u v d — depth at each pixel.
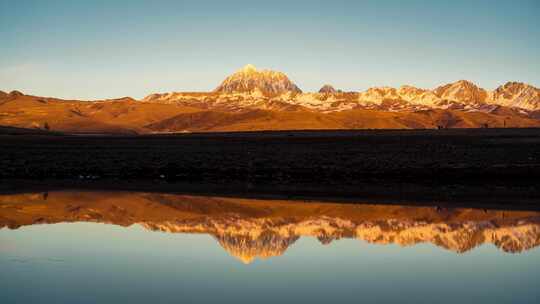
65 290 13.75
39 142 77.50
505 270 16.02
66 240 20.17
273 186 38.75
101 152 63.22
